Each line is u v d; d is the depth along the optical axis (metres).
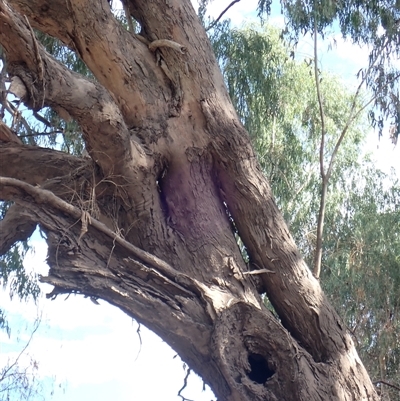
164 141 5.12
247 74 9.62
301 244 10.21
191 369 4.87
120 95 5.18
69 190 4.93
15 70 4.14
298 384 4.62
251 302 4.93
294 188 10.49
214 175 5.30
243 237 5.31
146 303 4.62
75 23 4.96
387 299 9.96
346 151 11.11
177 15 5.40
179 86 5.27
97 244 4.69
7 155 5.05
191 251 5.02
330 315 5.21
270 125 10.14
